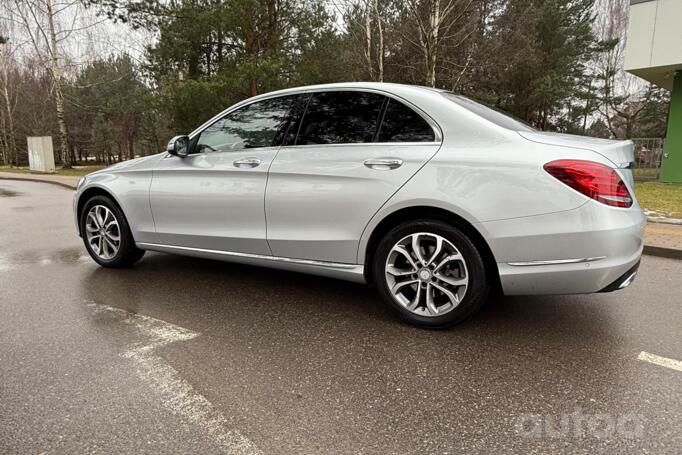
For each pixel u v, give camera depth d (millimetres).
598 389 2422
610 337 3072
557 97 23188
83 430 2072
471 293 2992
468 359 2768
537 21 22625
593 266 2691
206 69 15969
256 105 3848
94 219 4750
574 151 2750
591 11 28406
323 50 15711
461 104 3201
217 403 2293
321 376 2564
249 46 14945
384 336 3100
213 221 3932
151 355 2805
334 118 3459
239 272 4637
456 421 2154
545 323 3312
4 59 33219
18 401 2299
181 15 14648
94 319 3383
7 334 3109
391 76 19797
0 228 7359
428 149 3057
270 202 3584
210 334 3127
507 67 22156
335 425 2121
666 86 14898
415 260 3160
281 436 2039
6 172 25047
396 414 2207
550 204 2715
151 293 3984
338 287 4152
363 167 3195
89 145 43531
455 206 2902
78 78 37625
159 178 4230
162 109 15805
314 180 3381
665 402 2293
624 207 2740
